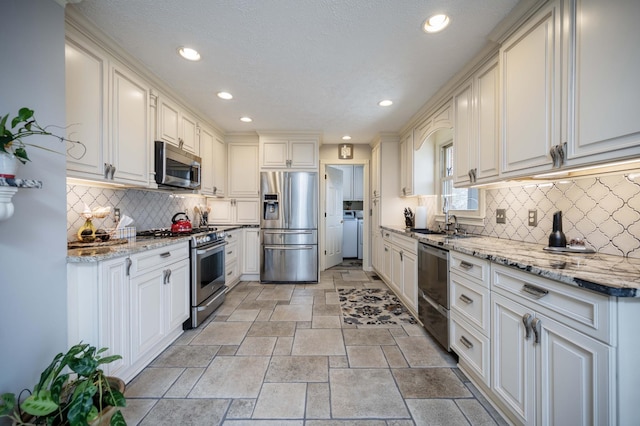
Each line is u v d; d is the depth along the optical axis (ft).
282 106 9.53
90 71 5.41
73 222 6.18
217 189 12.19
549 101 4.30
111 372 4.83
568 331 3.24
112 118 5.97
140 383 5.41
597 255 4.59
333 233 17.13
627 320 2.76
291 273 12.82
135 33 5.56
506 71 5.29
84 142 5.28
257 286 12.43
